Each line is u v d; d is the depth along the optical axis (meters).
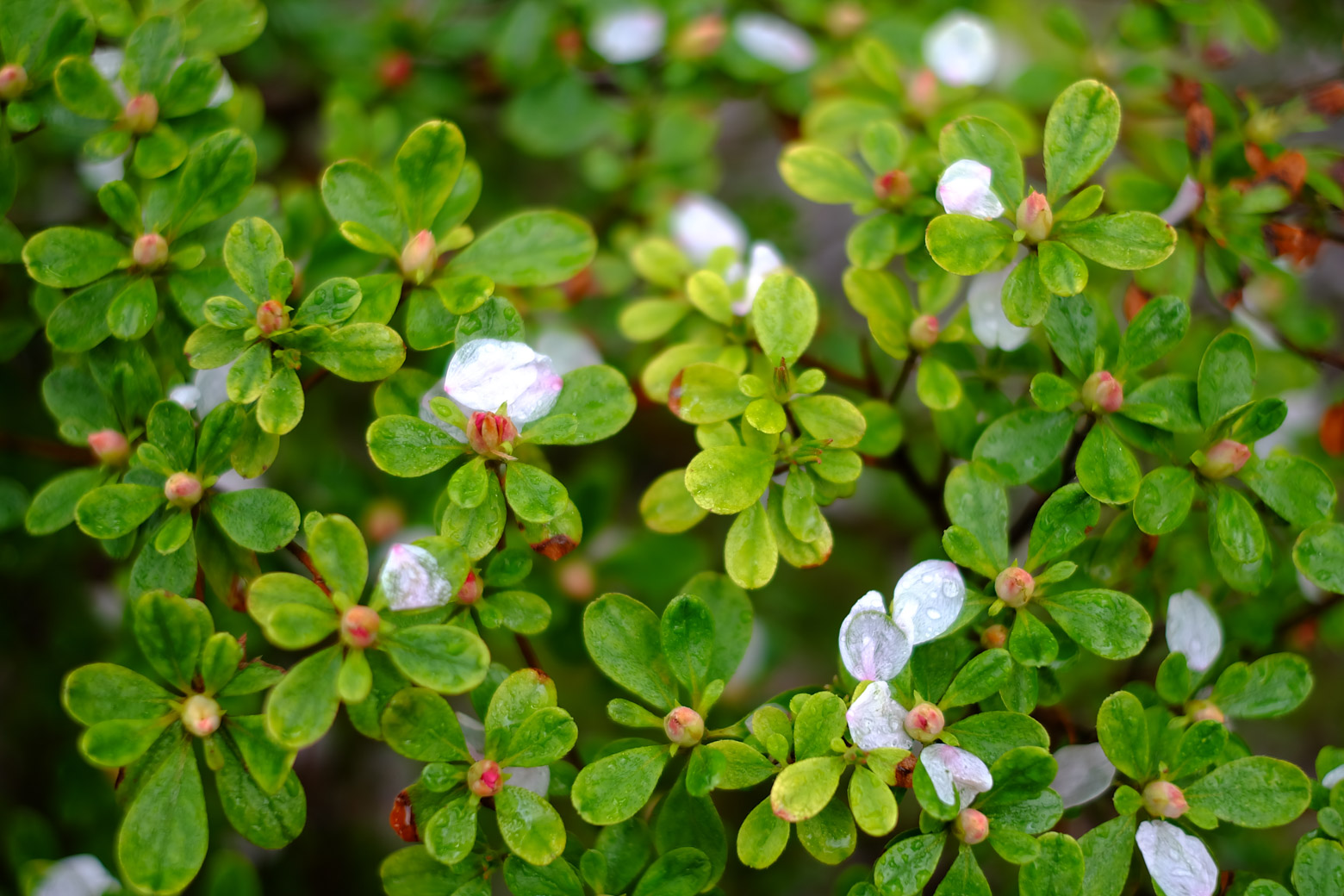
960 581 0.40
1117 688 0.45
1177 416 0.40
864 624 0.39
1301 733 0.55
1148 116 0.48
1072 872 0.38
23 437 0.45
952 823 0.39
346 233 0.40
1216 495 0.40
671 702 0.39
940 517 0.44
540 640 0.46
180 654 0.38
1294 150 0.44
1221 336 0.40
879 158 0.43
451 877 0.39
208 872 0.47
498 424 0.39
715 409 0.41
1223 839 0.44
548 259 0.41
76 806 0.46
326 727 0.38
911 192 0.43
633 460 0.55
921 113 0.47
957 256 0.40
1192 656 0.41
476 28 0.51
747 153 0.67
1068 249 0.40
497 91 0.52
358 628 0.38
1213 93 0.45
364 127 0.49
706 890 0.40
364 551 0.38
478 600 0.40
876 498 0.54
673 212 0.48
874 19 0.50
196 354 0.40
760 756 0.39
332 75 0.52
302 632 0.38
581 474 0.48
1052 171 0.40
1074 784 0.40
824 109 0.47
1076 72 0.49
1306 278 0.56
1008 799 0.38
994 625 0.40
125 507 0.39
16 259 0.41
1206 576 0.43
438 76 0.51
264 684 0.39
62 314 0.40
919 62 0.49
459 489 0.39
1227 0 0.47
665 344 0.47
